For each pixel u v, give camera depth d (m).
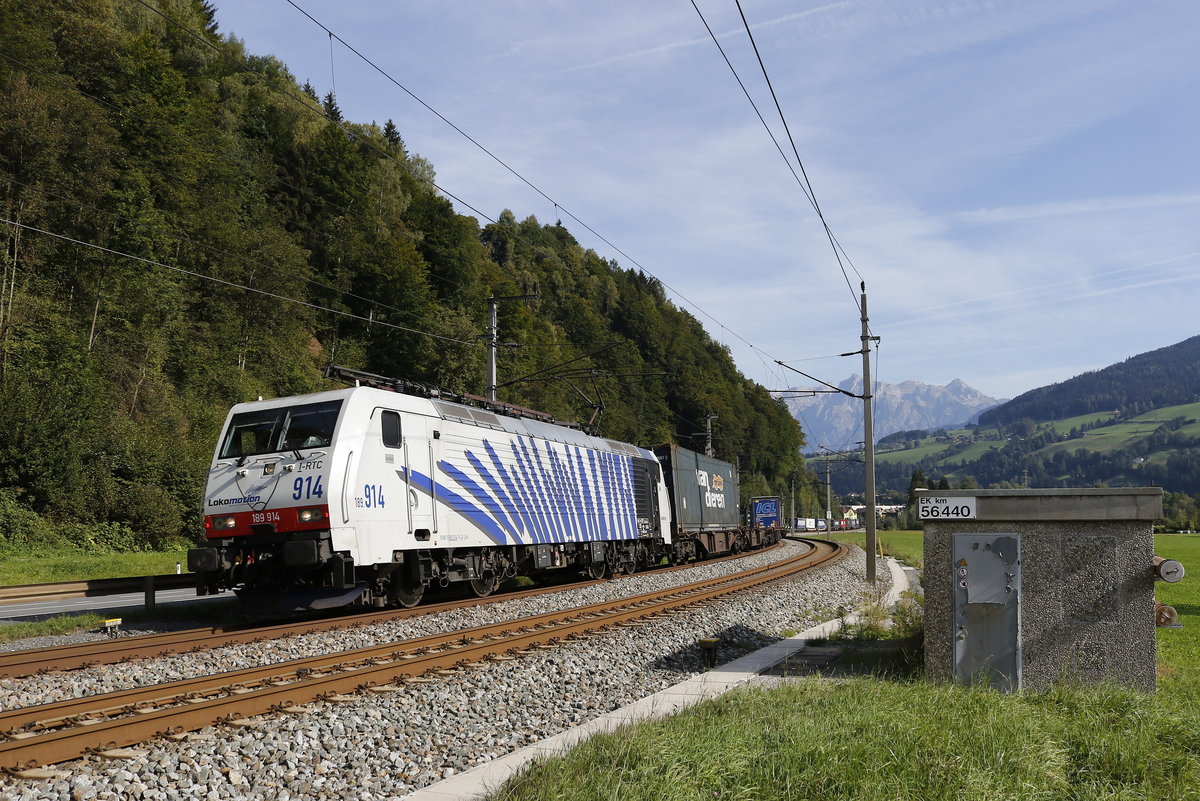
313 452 14.36
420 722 7.78
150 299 40.78
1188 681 9.66
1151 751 6.04
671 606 17.03
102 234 40.12
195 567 14.19
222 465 14.90
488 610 16.34
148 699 8.09
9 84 37.44
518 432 20.44
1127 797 5.28
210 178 53.16
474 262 78.75
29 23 41.44
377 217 72.94
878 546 44.50
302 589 14.43
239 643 11.91
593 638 12.94
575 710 8.69
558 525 21.83
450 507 17.08
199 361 44.84
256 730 7.11
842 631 13.82
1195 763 5.88
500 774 6.01
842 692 7.90
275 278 52.44
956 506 8.70
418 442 16.30
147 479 35.34
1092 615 8.34
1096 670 8.29
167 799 5.69
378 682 9.27
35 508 31.36
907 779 5.36
